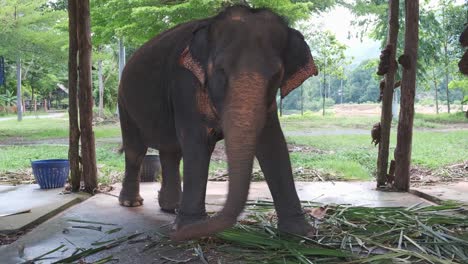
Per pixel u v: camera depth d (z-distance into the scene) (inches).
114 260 160.6
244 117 122.6
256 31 138.5
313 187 291.1
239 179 116.6
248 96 125.1
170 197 228.8
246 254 161.0
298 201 180.1
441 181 319.6
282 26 148.4
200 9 479.8
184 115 173.3
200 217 172.6
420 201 248.7
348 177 340.5
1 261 159.9
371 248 162.9
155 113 203.5
